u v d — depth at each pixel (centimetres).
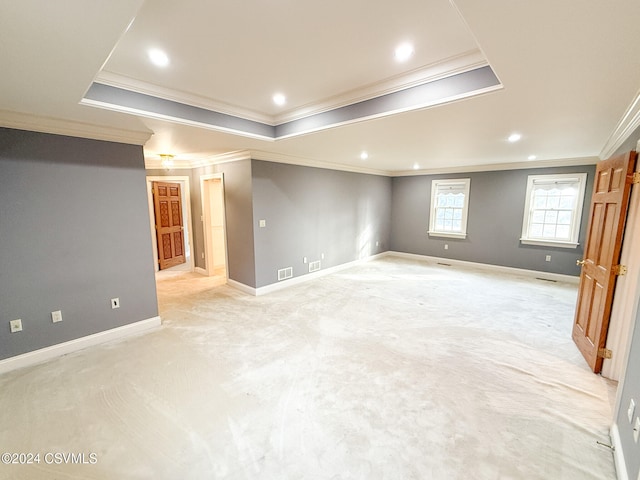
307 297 441
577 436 182
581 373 249
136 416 197
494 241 603
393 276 562
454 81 209
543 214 548
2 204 243
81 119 259
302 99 282
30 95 199
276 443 176
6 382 235
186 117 271
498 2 107
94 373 247
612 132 301
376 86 246
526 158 506
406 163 575
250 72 221
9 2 100
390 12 149
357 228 648
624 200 229
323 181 548
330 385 231
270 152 442
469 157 495
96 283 296
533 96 202
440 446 174
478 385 232
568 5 107
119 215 307
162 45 181
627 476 144
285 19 155
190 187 577
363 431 185
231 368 254
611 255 239
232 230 480
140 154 318
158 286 504
